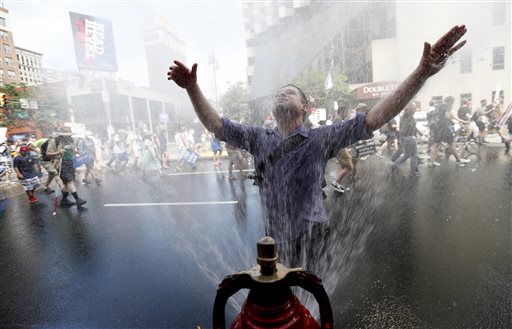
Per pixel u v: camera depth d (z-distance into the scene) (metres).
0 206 6.62
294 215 1.42
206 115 1.39
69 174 6.05
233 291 0.76
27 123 21.25
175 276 2.98
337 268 2.81
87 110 25.94
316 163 1.38
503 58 17.75
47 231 4.69
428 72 1.21
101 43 25.72
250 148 1.51
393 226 3.81
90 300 2.62
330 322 0.75
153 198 6.40
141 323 2.26
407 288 2.47
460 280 2.53
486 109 10.49
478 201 4.55
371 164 8.02
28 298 2.72
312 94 16.19
